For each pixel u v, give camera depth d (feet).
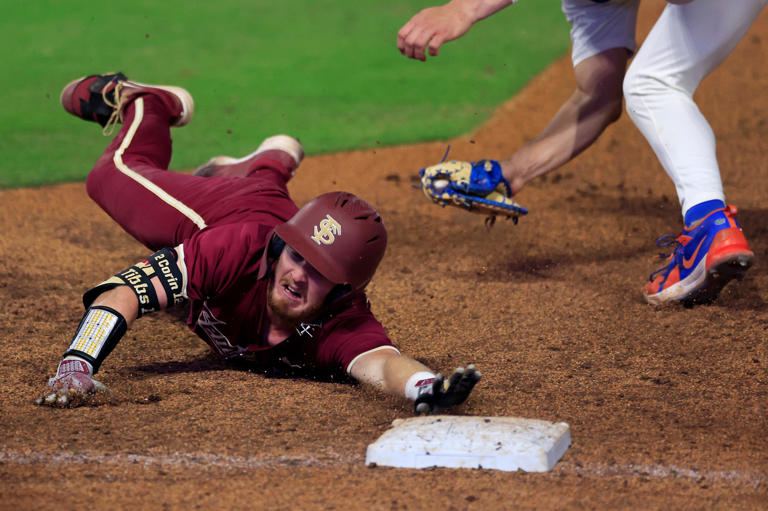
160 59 141.28
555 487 32.96
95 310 41.47
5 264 65.10
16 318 54.08
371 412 39.81
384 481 33.45
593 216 80.12
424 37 52.24
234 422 38.58
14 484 32.86
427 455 34.60
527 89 130.00
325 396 41.91
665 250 69.56
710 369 45.98
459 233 76.38
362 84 131.85
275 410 40.04
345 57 146.51
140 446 36.01
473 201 58.90
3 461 34.65
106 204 55.52
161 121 62.59
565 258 68.49
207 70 136.67
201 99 121.60
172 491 32.63
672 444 36.50
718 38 54.13
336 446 36.24
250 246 43.04
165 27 162.30
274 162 62.69
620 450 35.91
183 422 38.52
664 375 45.29
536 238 74.02
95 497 32.04
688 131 55.11
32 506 31.19
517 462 34.19
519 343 50.75
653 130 56.13
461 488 32.83
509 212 59.62
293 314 41.81
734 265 52.65
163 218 51.21
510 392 42.75
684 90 55.98
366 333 43.06
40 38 151.84
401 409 40.14
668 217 79.61
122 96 63.98
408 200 86.89
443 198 59.00
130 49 146.82
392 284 62.64
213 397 41.73
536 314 55.77
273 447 36.09
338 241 40.73
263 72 136.56
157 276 42.65
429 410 38.14
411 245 73.10
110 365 46.47
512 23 171.32
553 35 162.30
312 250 40.50
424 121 115.03
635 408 40.68
